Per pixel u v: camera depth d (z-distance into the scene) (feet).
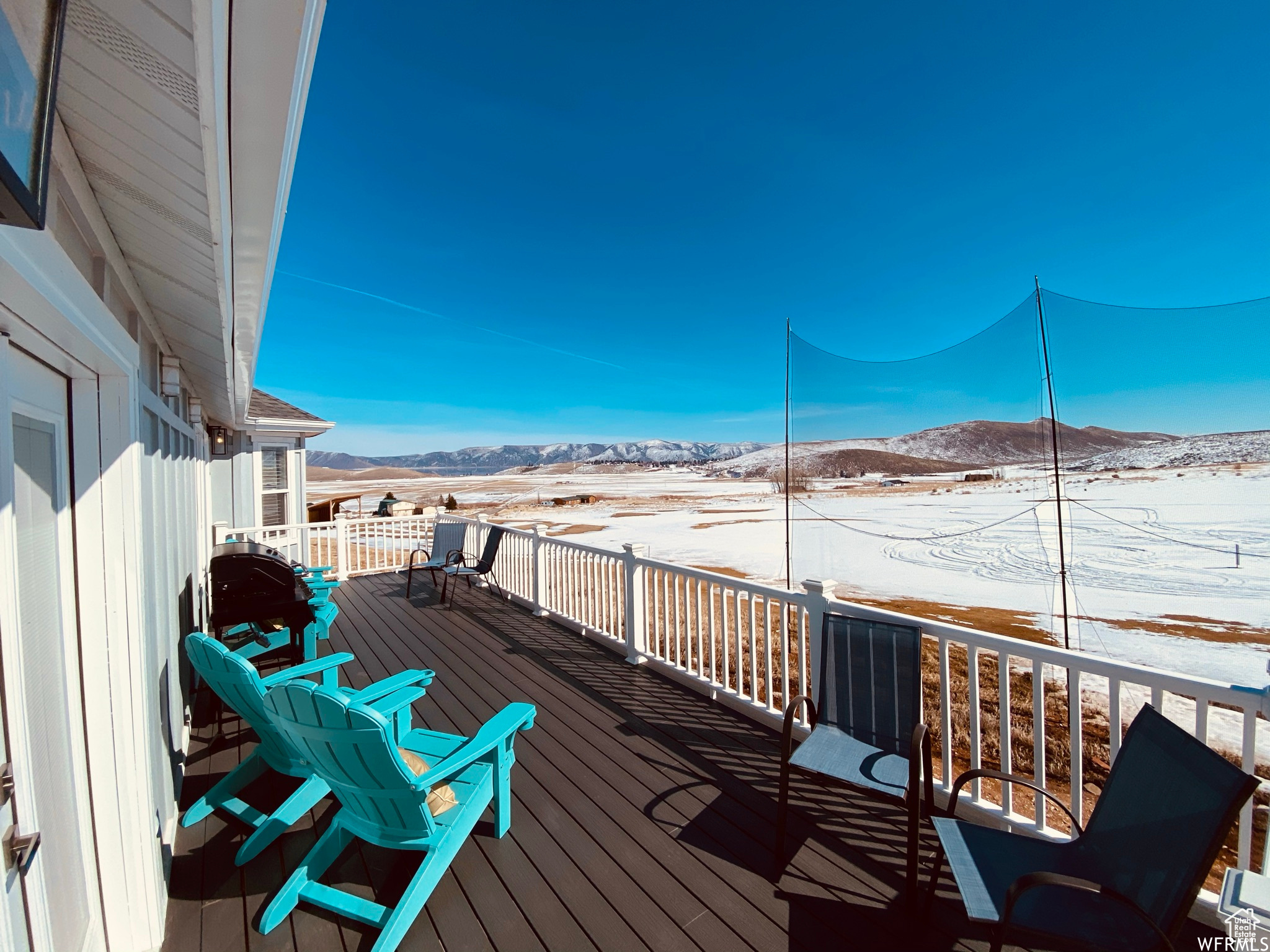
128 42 2.40
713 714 11.71
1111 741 6.41
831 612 9.53
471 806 6.86
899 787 6.70
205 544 18.92
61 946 4.53
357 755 5.63
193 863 7.25
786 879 6.88
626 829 7.88
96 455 5.60
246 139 3.51
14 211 1.71
